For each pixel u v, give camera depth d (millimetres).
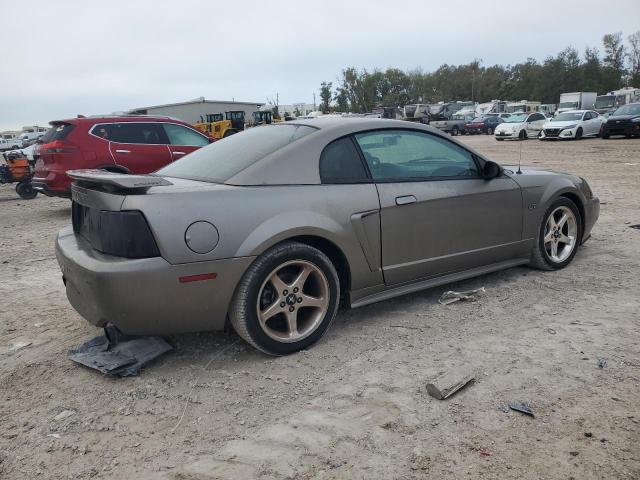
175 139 9492
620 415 2562
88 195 3082
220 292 3018
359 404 2742
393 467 2256
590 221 5129
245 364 3232
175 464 2328
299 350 3363
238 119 31734
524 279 4648
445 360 3188
